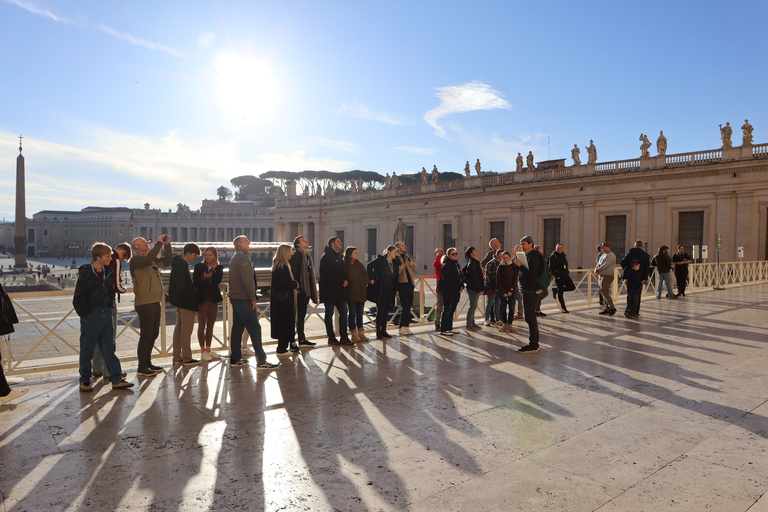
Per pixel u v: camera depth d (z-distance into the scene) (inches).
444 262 403.2
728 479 152.7
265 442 185.0
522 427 198.5
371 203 2282.2
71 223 6166.3
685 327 434.6
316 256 2652.6
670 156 1299.2
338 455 172.9
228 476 157.6
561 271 521.0
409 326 420.8
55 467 164.6
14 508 138.6
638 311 489.4
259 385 261.7
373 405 227.3
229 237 4719.5
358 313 375.6
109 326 254.4
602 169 1450.5
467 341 379.2
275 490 148.1
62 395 246.2
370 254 2337.6
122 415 215.9
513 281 390.0
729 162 1178.6
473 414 214.1
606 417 209.3
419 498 142.6
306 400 235.5
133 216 4847.4
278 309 324.2
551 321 472.1
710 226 1226.6
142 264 276.7
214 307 319.6
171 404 231.0
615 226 1432.1
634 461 166.2
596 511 134.6
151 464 166.7
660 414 212.7
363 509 136.9
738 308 559.8
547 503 139.1
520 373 282.2
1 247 6692.9
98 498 143.9
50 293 281.3
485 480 153.4
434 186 1994.3
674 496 142.3
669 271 662.5
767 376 272.2
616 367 294.2
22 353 445.4
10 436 192.2
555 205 1557.6
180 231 4945.9
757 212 1149.1
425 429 197.0
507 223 1702.8
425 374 281.7
